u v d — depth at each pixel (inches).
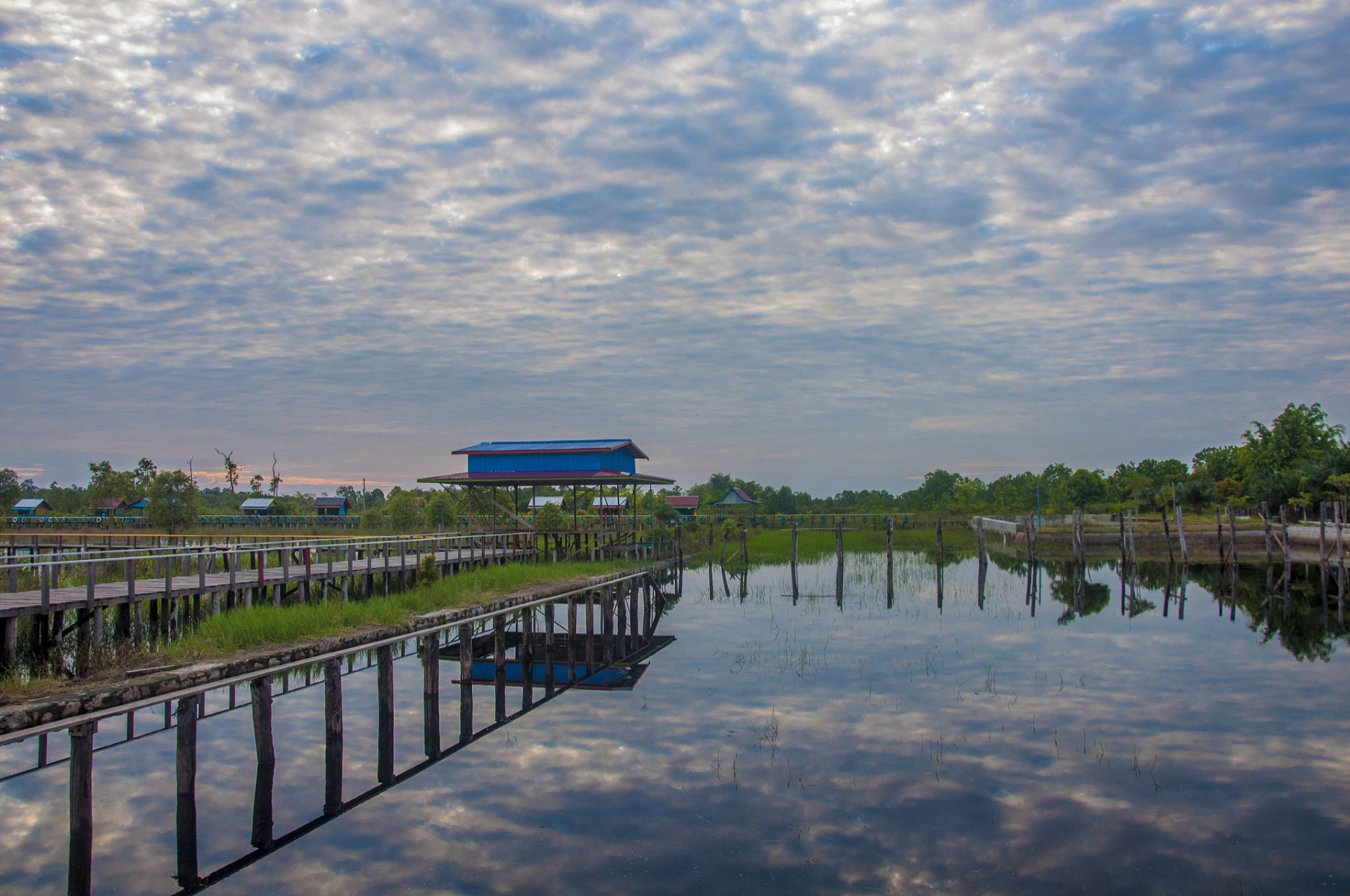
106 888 364.8
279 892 363.9
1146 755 531.5
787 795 470.9
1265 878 371.6
